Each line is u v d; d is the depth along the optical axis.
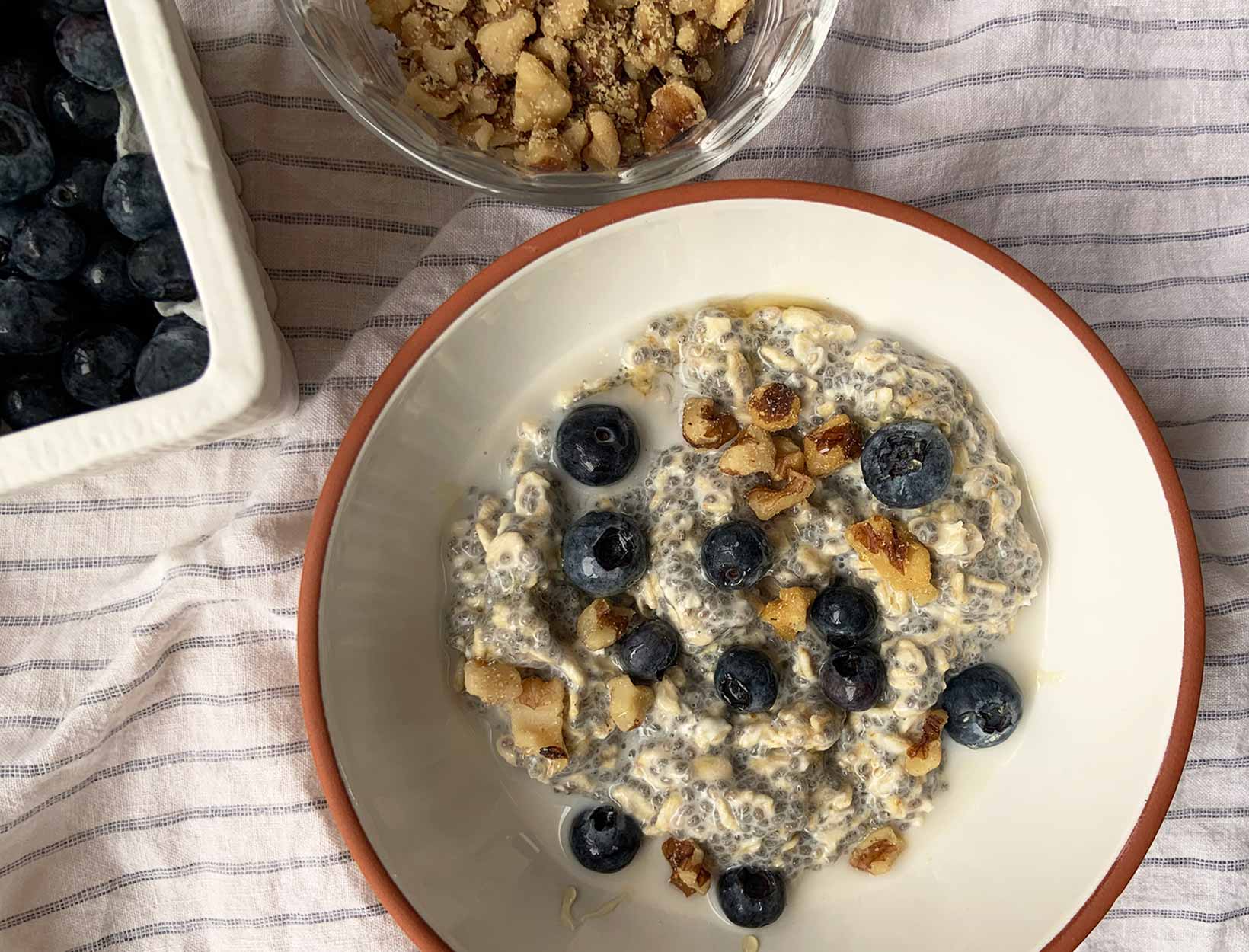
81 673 0.27
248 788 0.26
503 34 0.24
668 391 0.25
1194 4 0.28
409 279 0.26
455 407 0.24
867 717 0.24
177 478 0.26
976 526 0.24
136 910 0.27
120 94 0.20
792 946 0.25
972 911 0.25
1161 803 0.23
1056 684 0.25
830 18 0.24
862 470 0.23
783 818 0.24
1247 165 0.28
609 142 0.24
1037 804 0.25
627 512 0.25
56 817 0.27
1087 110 0.28
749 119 0.25
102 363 0.21
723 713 0.24
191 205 0.19
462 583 0.25
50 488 0.25
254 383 0.19
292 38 0.25
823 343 0.24
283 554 0.26
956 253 0.23
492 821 0.25
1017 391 0.24
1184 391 0.28
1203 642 0.23
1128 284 0.28
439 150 0.24
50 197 0.20
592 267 0.23
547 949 0.24
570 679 0.24
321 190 0.26
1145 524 0.23
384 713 0.24
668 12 0.24
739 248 0.24
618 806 0.25
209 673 0.26
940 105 0.27
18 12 0.21
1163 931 0.28
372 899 0.26
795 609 0.23
